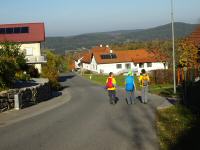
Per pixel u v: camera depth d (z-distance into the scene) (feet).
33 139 37.01
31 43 197.98
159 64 277.23
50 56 226.17
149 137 35.88
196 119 43.16
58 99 82.64
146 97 66.44
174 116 47.57
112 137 36.68
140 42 407.64
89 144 33.94
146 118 48.08
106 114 53.52
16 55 100.68
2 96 59.47
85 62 338.95
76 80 206.18
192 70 91.50
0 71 67.72
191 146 30.58
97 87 132.87
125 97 81.25
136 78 175.52
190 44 116.98
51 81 125.49
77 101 75.92
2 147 33.91
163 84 122.52
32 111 59.41
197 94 52.65
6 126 45.52
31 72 139.33
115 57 285.43
